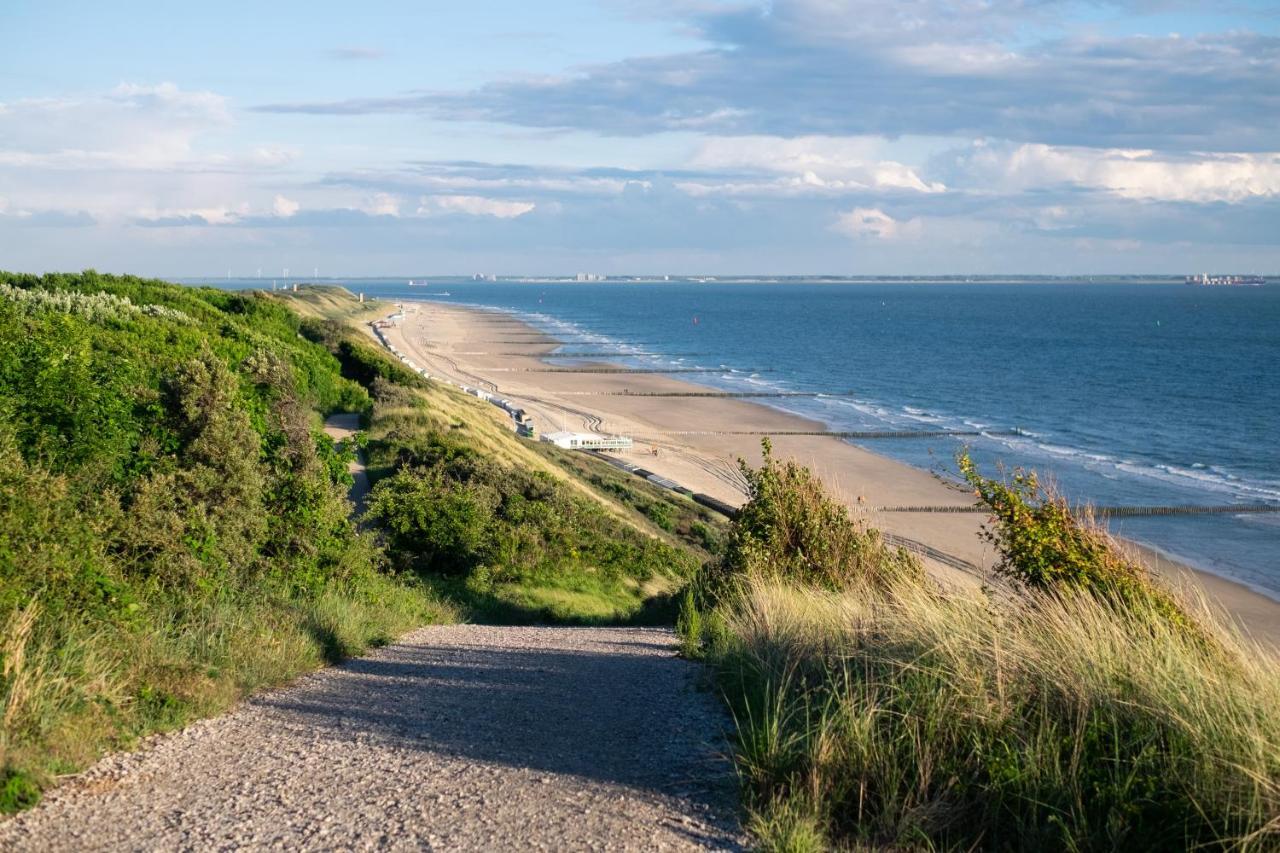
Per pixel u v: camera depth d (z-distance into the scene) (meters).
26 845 4.41
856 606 7.99
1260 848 4.18
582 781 5.45
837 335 161.12
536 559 19.89
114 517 9.26
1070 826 4.59
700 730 6.55
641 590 20.91
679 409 72.44
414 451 29.34
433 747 6.18
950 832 4.70
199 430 11.73
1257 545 36.97
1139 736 4.97
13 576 6.77
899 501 42.66
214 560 10.14
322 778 5.49
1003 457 55.25
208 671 7.57
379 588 13.78
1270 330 171.12
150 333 25.64
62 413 10.88
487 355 111.94
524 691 7.98
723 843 4.57
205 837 4.56
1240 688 5.14
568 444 53.44
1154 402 80.38
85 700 6.16
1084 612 6.17
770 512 11.66
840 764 5.14
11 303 21.45
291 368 33.78
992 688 5.61
